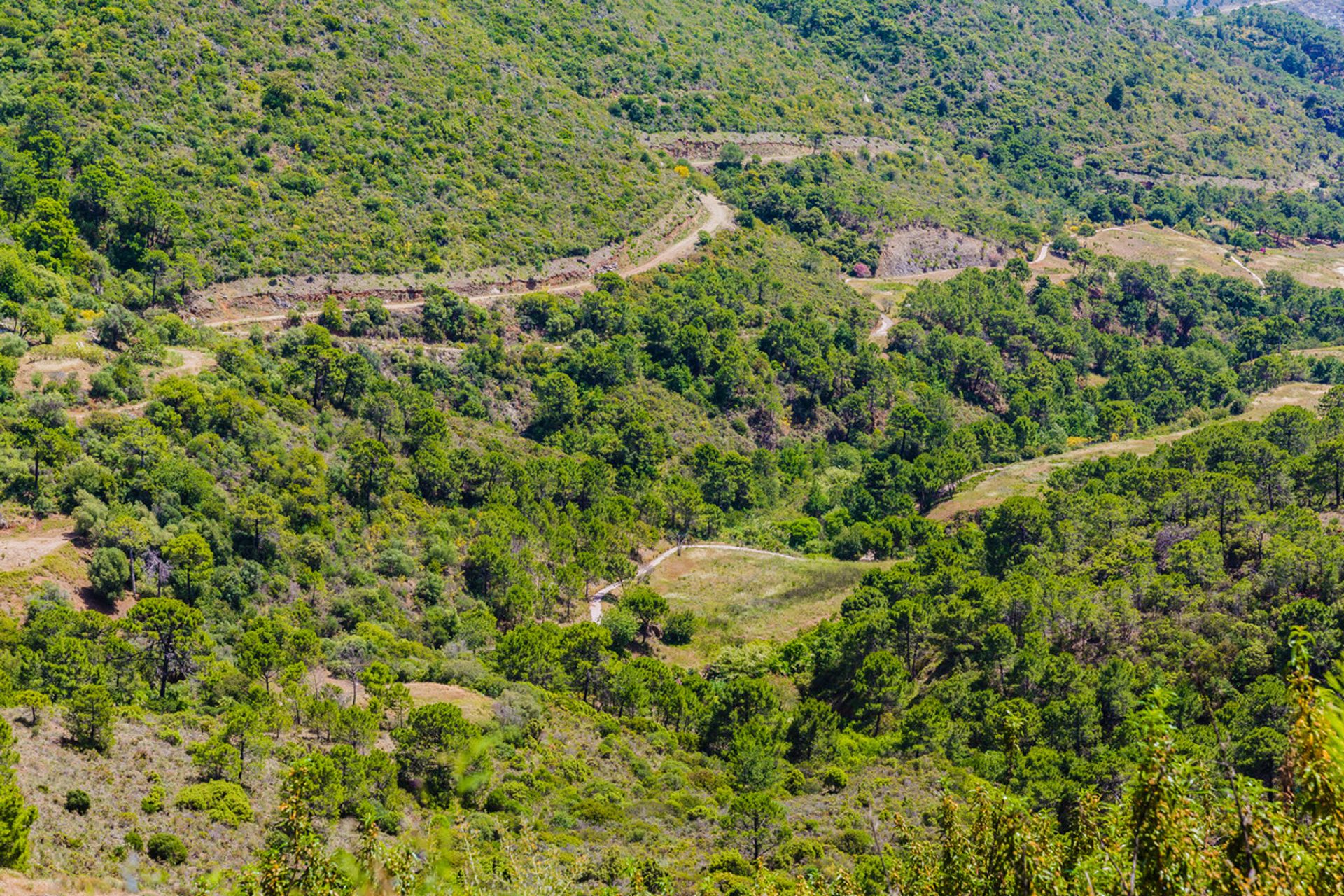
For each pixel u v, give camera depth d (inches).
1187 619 2910.9
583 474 4527.6
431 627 3339.1
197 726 2197.3
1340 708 583.5
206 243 4800.7
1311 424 4397.1
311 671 2738.7
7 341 3412.9
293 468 3617.1
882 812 2321.6
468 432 4653.1
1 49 5128.0
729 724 2967.5
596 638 3181.6
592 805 2281.0
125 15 5502.0
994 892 810.2
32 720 1975.9
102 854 1606.8
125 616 2600.9
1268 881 600.7
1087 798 791.7
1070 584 3218.5
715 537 4665.4
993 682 2992.1
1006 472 5162.4
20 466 2910.9
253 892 818.2
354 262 5152.6
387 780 2053.4
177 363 3900.1
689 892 1887.3
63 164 4596.5
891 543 4576.8
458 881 899.4
